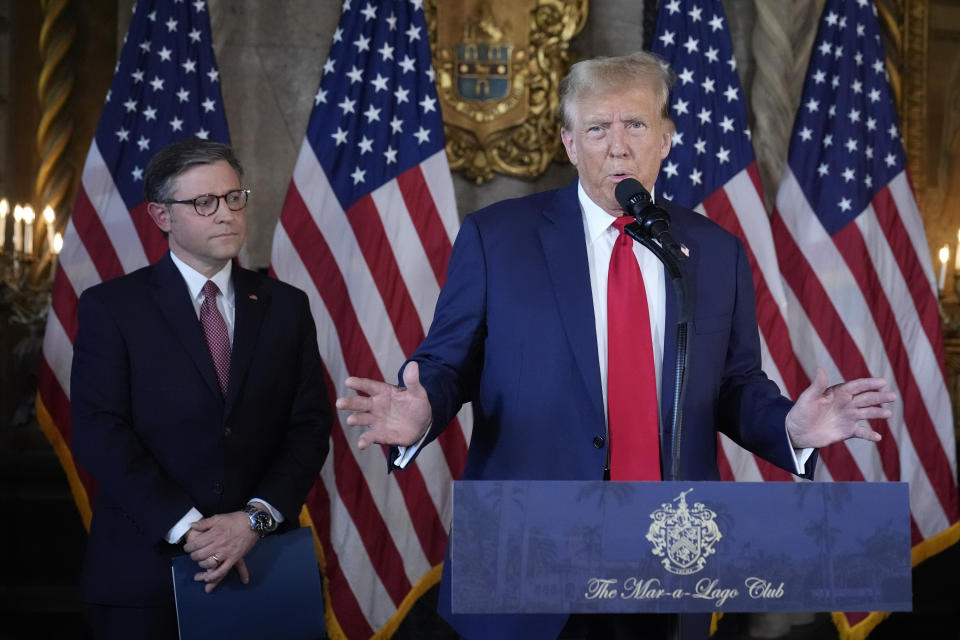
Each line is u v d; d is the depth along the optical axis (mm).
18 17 7133
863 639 6957
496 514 2109
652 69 3176
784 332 6762
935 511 6930
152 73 6617
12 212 7008
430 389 2932
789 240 7098
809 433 2703
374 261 6555
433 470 6566
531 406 3080
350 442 6477
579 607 2100
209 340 4359
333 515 6438
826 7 7414
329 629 6328
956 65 8047
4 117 7059
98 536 4121
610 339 3059
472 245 3305
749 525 2139
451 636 7055
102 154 6402
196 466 4160
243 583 3861
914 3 7945
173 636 3990
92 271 6258
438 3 7434
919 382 7004
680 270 2529
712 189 6957
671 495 2139
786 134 7582
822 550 2139
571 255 3193
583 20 7555
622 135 3092
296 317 4625
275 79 7418
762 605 2121
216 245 4348
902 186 7188
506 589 2092
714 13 7211
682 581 2119
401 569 6445
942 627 7492
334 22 7520
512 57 7492
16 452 6773
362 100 6754
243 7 7414
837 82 7254
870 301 7035
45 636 6773
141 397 4184
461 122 7406
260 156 7355
